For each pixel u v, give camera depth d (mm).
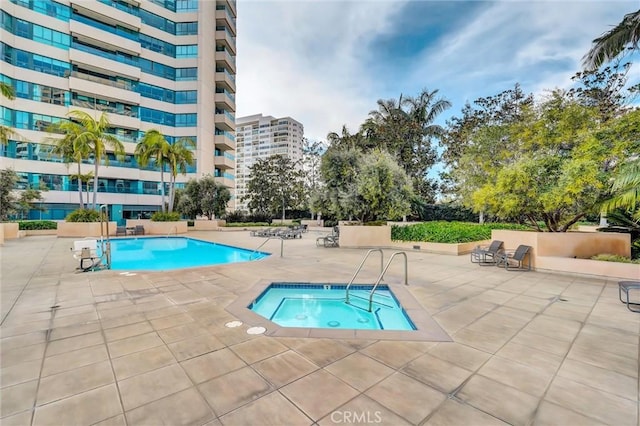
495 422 2037
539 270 7738
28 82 22641
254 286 5844
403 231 12328
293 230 17484
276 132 88688
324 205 13281
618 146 7367
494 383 2531
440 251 10969
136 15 27406
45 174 23250
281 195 31438
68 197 24172
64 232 15953
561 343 3365
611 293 5609
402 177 12328
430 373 2684
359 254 10531
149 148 19422
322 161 13352
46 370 2695
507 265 8195
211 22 30312
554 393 2393
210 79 30016
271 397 2303
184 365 2799
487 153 14148
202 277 6613
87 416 2074
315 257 9773
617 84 12609
